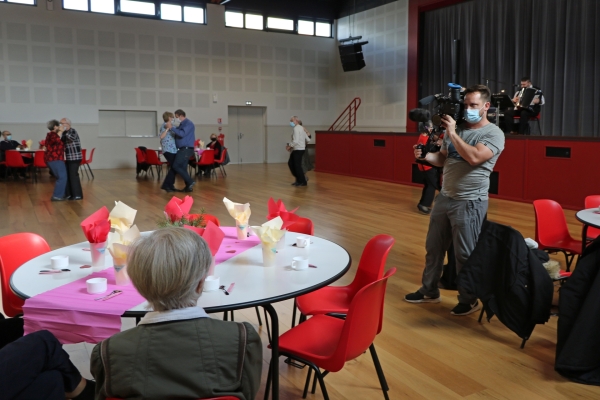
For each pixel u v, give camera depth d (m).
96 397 1.22
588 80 10.08
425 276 3.40
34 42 12.16
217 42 14.13
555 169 7.03
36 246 2.55
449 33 12.45
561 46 10.47
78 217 6.42
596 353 2.36
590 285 2.45
